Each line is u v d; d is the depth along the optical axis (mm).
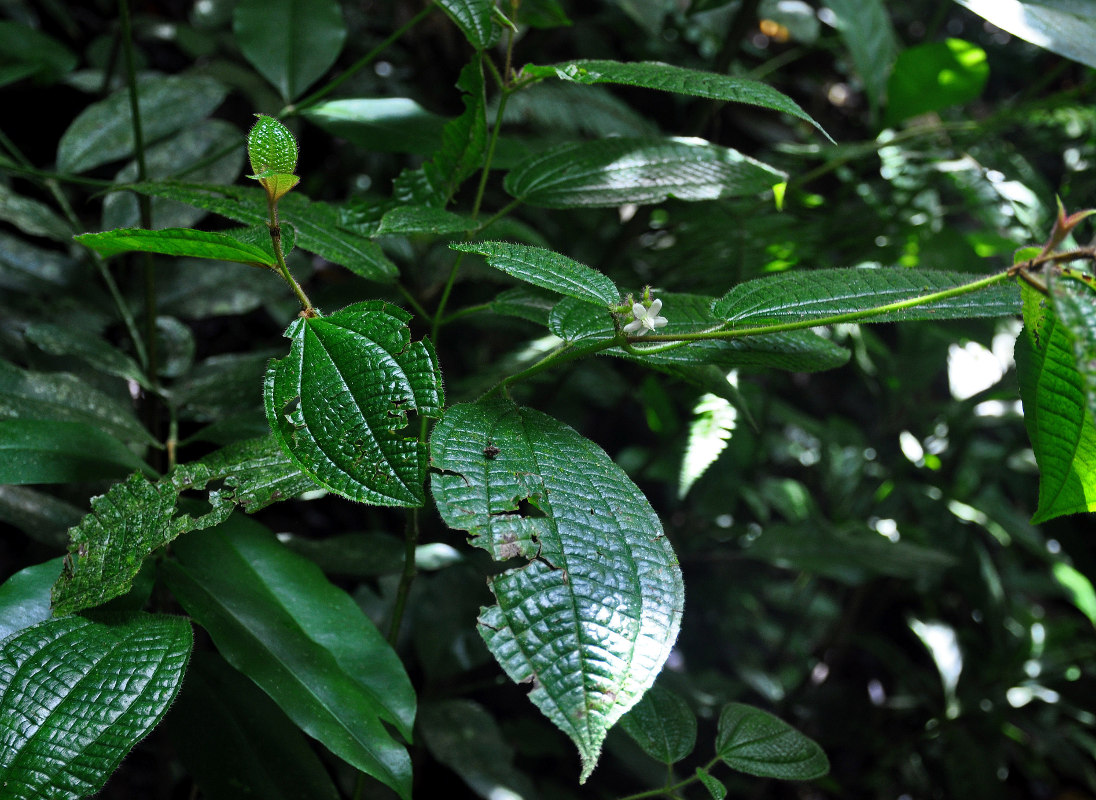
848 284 432
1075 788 1081
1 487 539
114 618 427
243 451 453
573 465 411
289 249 411
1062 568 886
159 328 623
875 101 765
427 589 679
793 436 1173
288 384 400
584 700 371
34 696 400
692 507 837
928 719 961
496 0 501
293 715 431
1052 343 398
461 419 417
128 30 560
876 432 977
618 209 865
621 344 427
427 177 502
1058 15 504
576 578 386
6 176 700
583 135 766
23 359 600
